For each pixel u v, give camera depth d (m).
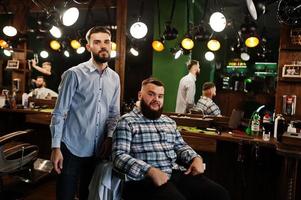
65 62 4.43
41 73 4.54
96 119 2.11
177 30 3.76
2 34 4.65
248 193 2.99
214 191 1.93
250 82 3.40
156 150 2.05
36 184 3.41
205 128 3.16
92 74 2.12
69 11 3.62
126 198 1.95
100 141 2.17
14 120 4.39
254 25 3.24
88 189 2.16
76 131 2.07
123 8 3.91
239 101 3.41
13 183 3.41
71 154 2.07
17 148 2.82
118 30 3.92
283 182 2.34
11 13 4.65
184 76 3.69
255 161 2.93
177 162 2.21
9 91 4.62
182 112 3.64
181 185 2.01
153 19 3.96
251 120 2.97
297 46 3.11
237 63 3.47
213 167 3.13
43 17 4.02
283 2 2.67
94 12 4.16
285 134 2.32
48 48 4.50
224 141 3.06
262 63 3.38
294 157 2.20
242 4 3.75
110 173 1.94
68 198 2.06
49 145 4.17
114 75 2.28
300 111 3.14
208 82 3.55
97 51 2.10
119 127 2.05
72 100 2.09
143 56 3.89
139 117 2.12
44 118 3.74
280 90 3.21
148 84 2.14
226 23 3.45
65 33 4.31
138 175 1.84
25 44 4.63
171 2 3.86
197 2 3.79
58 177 2.07
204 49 3.62
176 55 3.74
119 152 1.94
